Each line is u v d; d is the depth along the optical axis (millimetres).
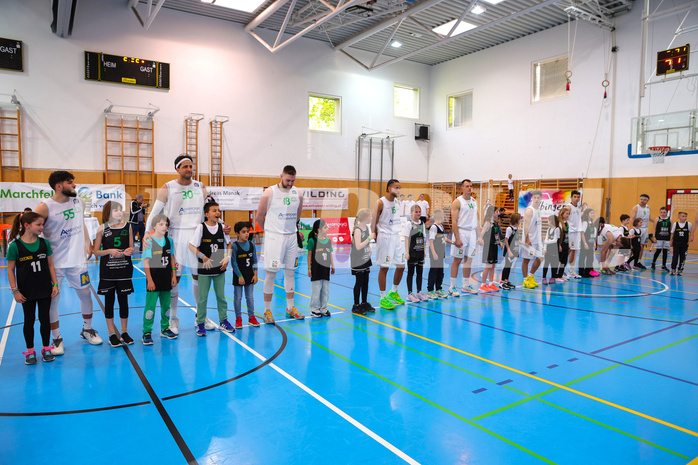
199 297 4367
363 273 5375
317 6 12461
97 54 12102
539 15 13219
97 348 4020
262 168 14656
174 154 13328
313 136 15633
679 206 11477
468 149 16875
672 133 10617
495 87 15836
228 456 2264
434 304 6012
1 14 11047
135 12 12578
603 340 4363
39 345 4133
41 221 3492
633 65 12211
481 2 12242
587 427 2600
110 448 2338
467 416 2729
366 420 2664
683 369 3568
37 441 2410
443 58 17469
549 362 3715
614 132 12648
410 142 18000
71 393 3037
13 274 3479
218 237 4379
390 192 5449
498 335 4512
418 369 3535
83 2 11922
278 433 2502
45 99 11625
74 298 6238
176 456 2264
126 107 12609
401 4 12180
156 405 2859
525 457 2275
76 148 12047
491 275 6906
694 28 10117
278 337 4398
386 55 17031
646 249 12484
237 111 14180
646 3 10789
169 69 13086
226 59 13953
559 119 13938
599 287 7297
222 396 2998
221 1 12305
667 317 5297
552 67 14266
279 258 4766
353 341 4277
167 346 4090
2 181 11234
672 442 2438
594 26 12953
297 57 15203
